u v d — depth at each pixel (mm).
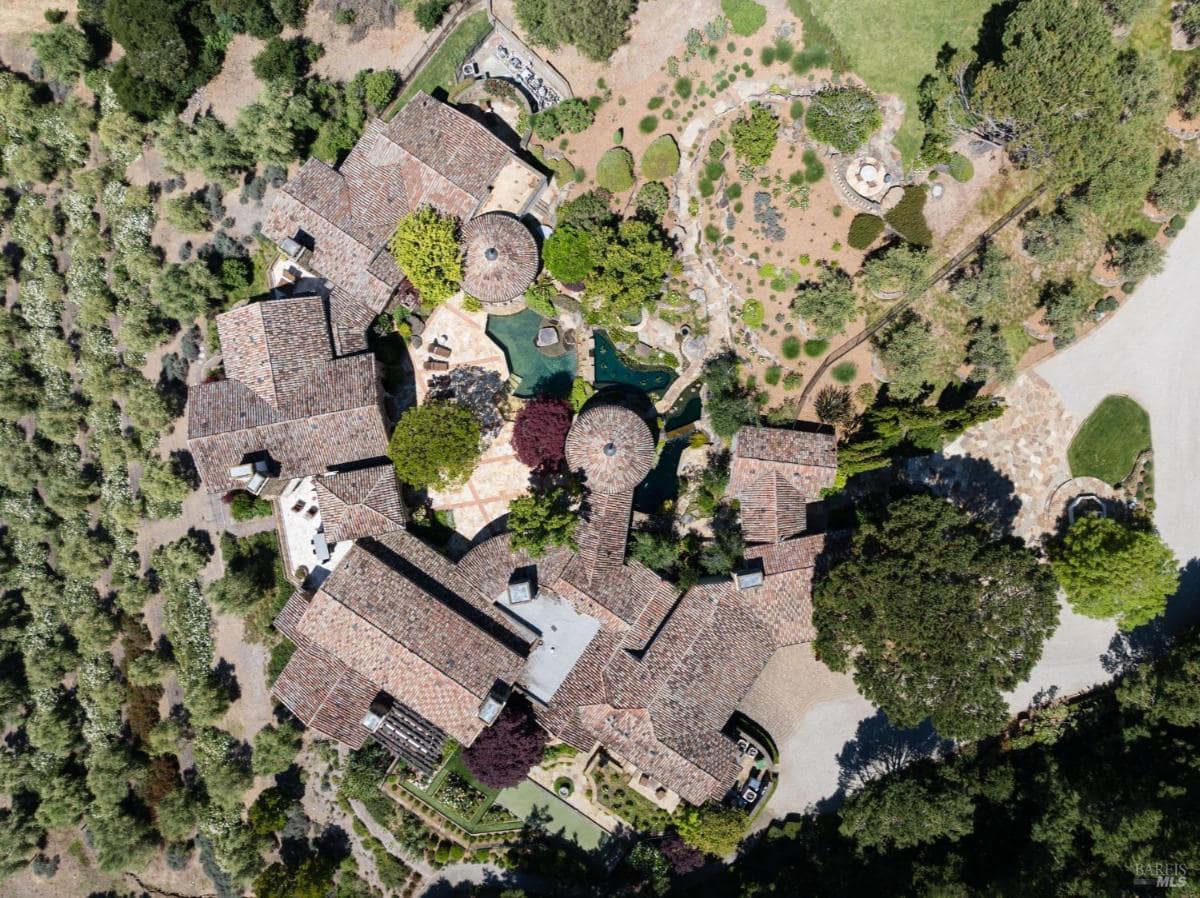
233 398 56406
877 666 52219
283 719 59719
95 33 61656
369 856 59656
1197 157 57438
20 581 61844
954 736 51438
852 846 57406
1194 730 54188
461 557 58969
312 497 59844
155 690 60688
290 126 58656
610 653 56750
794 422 59875
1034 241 57000
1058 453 59625
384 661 55094
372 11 60312
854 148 58031
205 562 60188
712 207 59938
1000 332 59281
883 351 58281
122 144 60594
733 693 56781
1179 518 59312
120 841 58625
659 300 59875
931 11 57844
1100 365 59281
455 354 60406
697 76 59531
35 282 62125
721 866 59625
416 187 56656
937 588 50312
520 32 59906
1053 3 50531
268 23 59562
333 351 57375
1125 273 57531
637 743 55969
